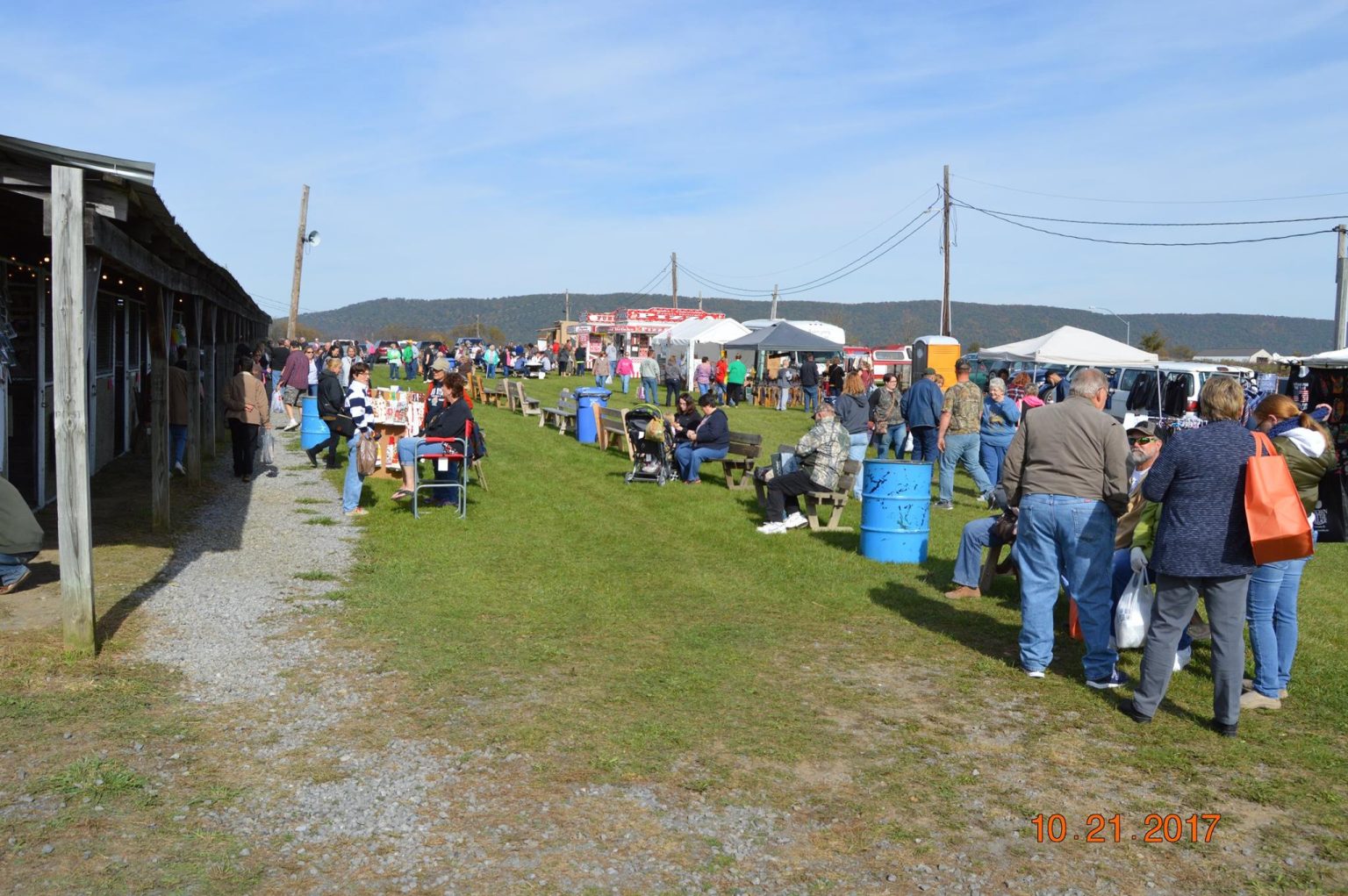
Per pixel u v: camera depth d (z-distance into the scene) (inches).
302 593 300.0
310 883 141.2
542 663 240.1
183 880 140.0
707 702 216.7
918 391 514.6
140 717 197.6
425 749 188.1
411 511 455.8
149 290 368.8
